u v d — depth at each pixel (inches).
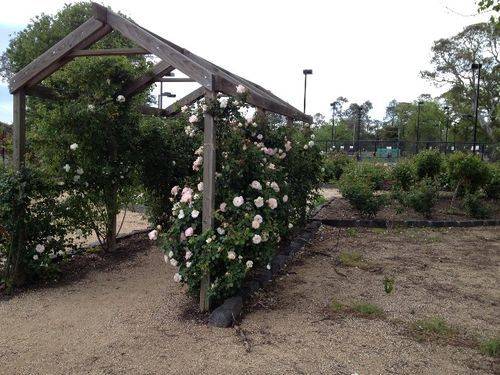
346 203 465.4
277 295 179.3
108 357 124.3
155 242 265.9
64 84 214.5
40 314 157.9
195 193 160.1
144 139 241.6
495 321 155.4
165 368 118.0
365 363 122.2
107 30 172.6
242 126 171.6
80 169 208.2
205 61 203.3
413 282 200.1
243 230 150.8
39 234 192.4
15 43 760.3
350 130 2304.4
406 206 398.3
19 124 188.2
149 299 173.3
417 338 139.3
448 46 1457.9
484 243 287.9
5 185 178.2
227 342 134.0
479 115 1488.7
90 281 198.2
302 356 125.6
